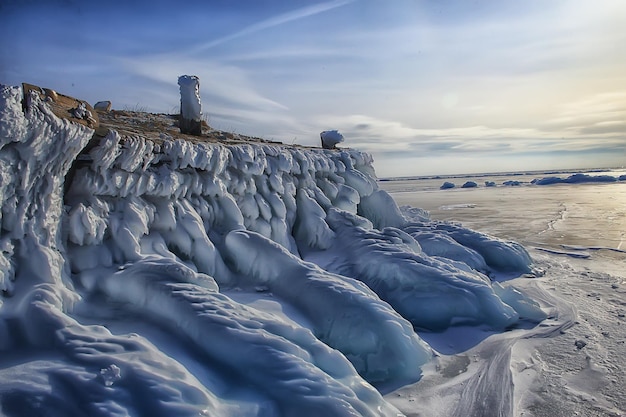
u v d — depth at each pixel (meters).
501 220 19.28
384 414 3.54
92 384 2.79
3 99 3.54
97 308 4.10
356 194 9.15
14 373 2.79
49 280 3.84
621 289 7.91
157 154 5.70
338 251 7.27
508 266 9.39
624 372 4.72
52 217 4.27
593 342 5.52
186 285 4.26
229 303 4.12
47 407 2.58
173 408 2.74
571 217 19.61
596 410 4.00
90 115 4.77
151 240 5.27
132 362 3.06
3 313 3.41
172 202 5.76
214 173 6.49
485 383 4.49
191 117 8.91
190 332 3.75
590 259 10.62
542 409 4.03
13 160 3.79
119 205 5.15
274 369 3.40
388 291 6.36
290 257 5.66
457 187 67.00
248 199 7.02
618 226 16.17
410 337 4.83
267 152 7.85
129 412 2.66
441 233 9.91
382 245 6.98
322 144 12.20
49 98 4.32
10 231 3.88
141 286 4.21
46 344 3.21
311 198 8.07
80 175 4.77
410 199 38.19
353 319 4.79
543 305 7.01
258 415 3.05
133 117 10.25
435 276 6.29
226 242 5.96
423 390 4.34
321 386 3.32
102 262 4.61
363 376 4.59
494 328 5.95
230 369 3.46
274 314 4.71
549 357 5.12
